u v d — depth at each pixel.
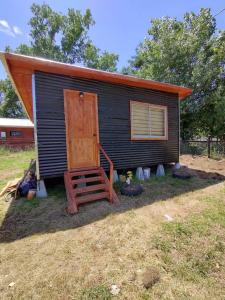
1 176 8.15
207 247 3.25
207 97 13.20
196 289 2.49
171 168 8.58
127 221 3.98
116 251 3.10
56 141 5.29
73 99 5.57
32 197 5.17
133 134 6.92
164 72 14.27
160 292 2.42
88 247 3.20
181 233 3.58
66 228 3.78
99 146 5.78
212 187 6.20
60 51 28.80
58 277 2.61
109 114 6.29
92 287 2.46
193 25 14.36
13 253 3.09
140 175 7.00
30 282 2.54
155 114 7.63
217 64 13.15
